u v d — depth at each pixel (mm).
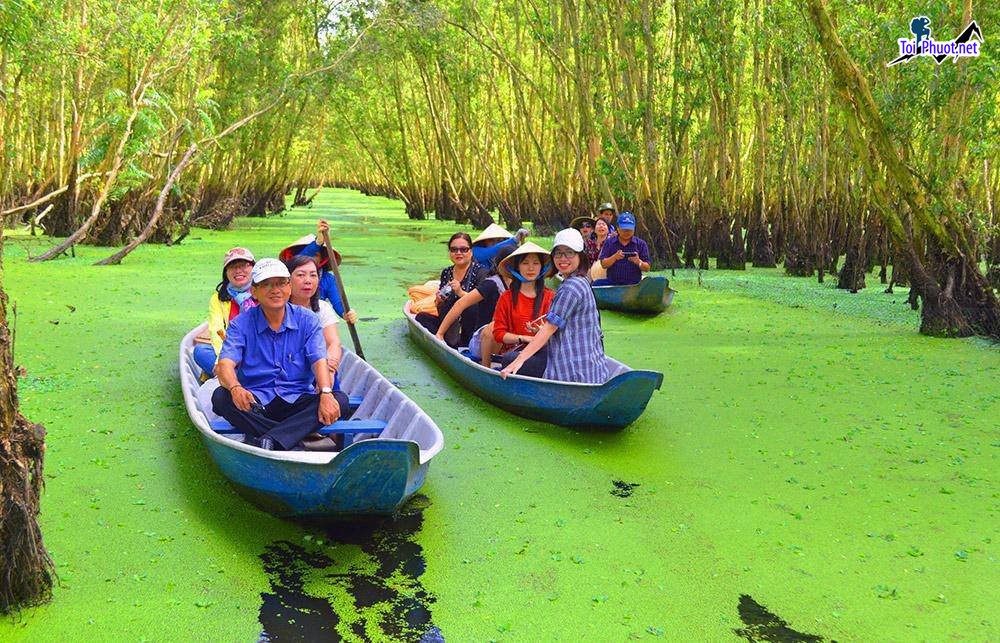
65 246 15586
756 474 5730
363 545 4652
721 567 4465
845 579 4348
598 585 4270
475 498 5293
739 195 17297
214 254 17688
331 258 7930
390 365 8594
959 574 4395
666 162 18422
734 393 7648
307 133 48500
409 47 29141
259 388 5309
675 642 3793
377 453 4387
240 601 4043
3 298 3557
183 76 21156
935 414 7031
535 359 7039
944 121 10531
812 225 15836
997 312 10055
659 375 6059
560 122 23609
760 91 17062
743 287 14453
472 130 32156
